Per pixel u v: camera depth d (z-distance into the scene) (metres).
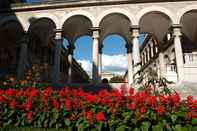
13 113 7.39
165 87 7.39
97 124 5.80
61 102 7.14
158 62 33.47
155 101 5.76
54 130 6.70
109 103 6.29
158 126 5.30
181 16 23.03
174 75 22.62
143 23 27.28
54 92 7.74
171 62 27.00
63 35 25.44
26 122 7.25
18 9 25.64
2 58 30.80
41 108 7.25
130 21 23.34
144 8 23.50
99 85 20.33
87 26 27.83
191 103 5.81
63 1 24.66
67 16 24.59
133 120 5.49
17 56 30.47
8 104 7.61
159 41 30.94
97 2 23.98
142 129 5.28
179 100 5.89
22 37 25.20
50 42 34.06
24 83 10.76
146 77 8.31
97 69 22.34
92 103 6.61
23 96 7.75
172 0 23.34
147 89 7.35
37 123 7.16
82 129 5.93
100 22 23.80
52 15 24.95
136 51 22.38
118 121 5.79
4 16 26.05
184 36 29.52
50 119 7.03
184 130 5.23
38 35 30.58
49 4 24.94
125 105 6.21
